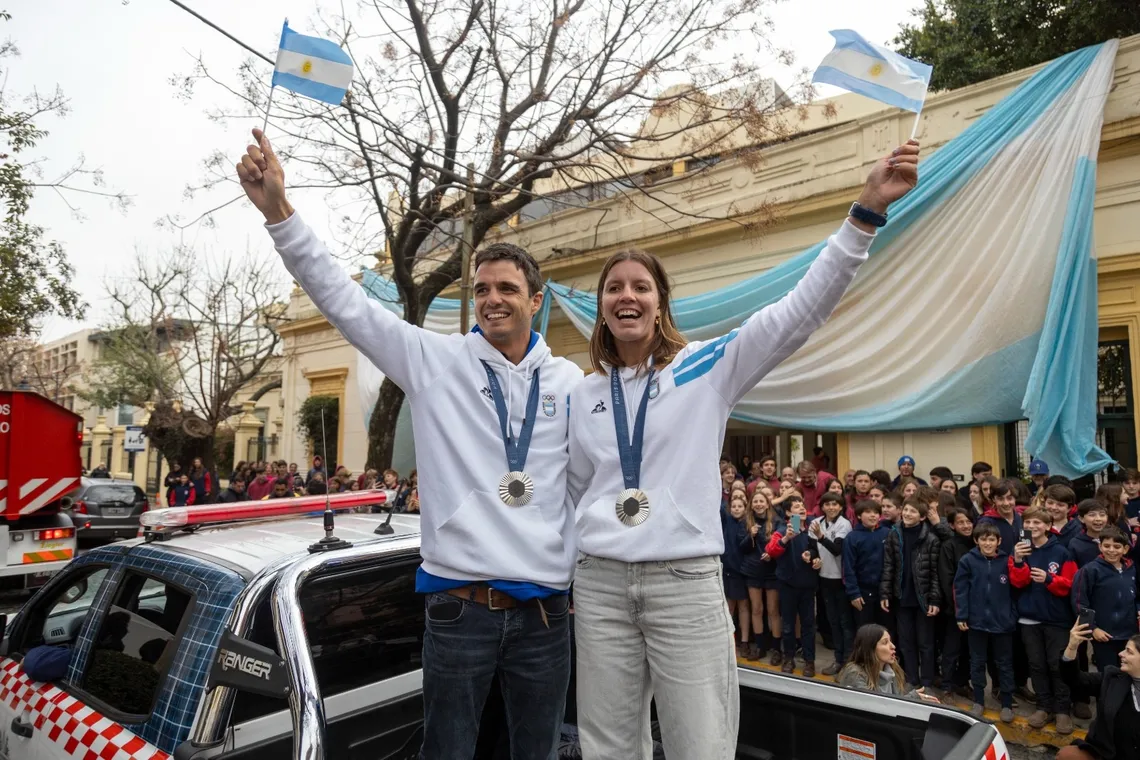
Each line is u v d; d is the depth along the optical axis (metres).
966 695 6.24
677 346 1.92
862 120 10.43
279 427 22.45
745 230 11.38
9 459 8.19
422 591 1.86
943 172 9.05
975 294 8.66
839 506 7.06
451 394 1.90
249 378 19.97
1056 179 8.27
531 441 1.91
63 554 8.62
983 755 2.07
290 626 1.97
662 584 1.69
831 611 6.89
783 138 11.10
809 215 11.01
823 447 11.57
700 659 1.67
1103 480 8.27
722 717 1.69
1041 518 5.71
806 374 9.92
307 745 1.67
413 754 2.85
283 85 1.91
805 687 2.74
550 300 13.51
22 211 11.45
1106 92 8.17
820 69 1.86
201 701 2.15
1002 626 5.73
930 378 8.97
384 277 16.02
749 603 7.68
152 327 21.05
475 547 1.77
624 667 1.75
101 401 24.17
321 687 2.64
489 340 1.96
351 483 14.30
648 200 13.12
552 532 1.86
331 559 2.56
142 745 2.21
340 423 19.08
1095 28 11.67
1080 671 5.49
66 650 2.77
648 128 14.24
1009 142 8.66
